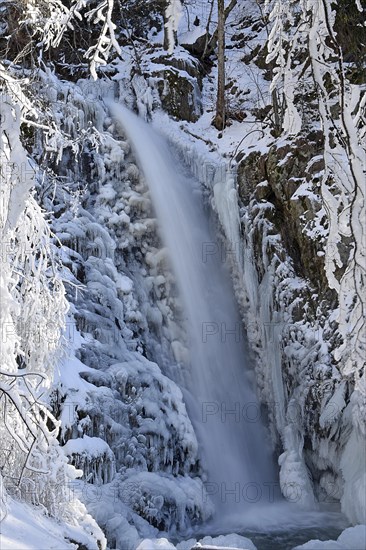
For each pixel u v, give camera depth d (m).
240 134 14.55
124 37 17.08
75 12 4.68
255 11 17.72
